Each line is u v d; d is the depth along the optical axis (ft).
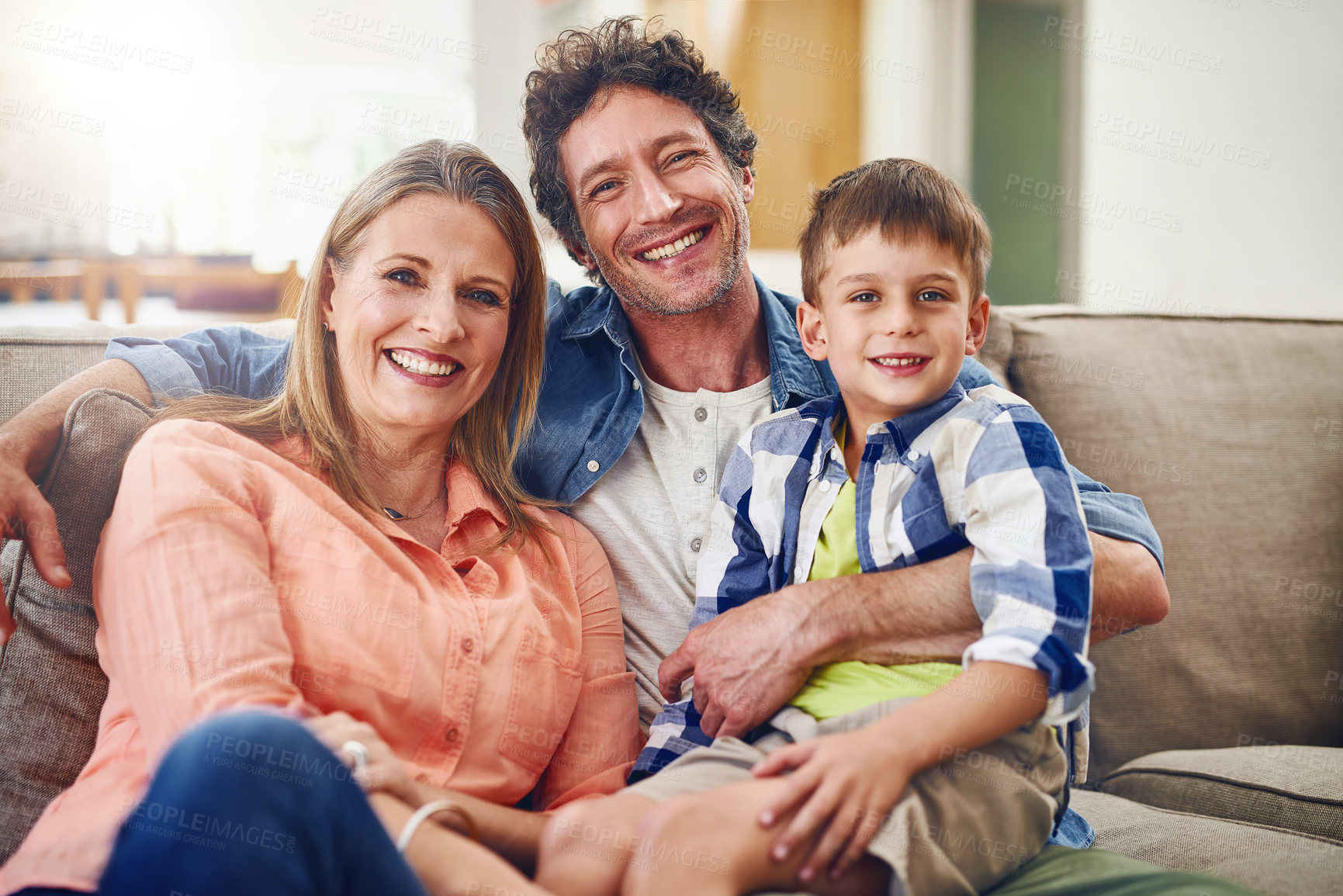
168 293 9.51
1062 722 2.76
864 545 3.39
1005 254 12.72
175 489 2.86
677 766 3.02
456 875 2.42
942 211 3.33
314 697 2.90
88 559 3.14
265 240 11.28
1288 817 3.51
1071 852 2.98
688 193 3.92
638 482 3.94
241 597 2.74
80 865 2.50
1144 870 2.78
